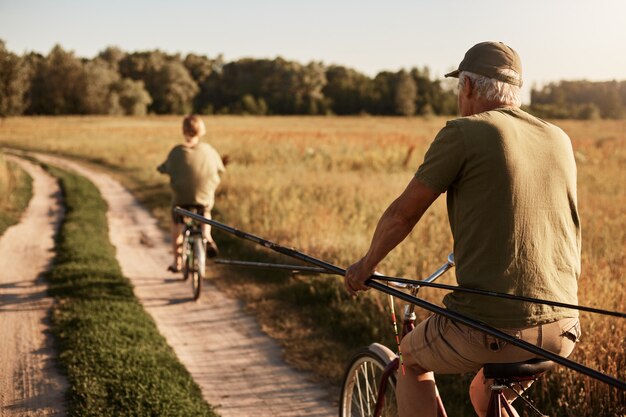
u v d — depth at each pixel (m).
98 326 5.80
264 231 9.68
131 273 8.60
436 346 2.49
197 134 7.42
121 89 104.19
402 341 2.73
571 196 2.32
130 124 63.03
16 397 4.51
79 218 12.38
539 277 2.22
